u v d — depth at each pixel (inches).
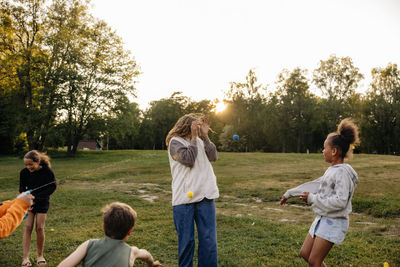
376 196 346.9
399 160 767.1
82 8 1147.9
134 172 665.6
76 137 1208.2
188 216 125.6
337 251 177.8
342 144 120.3
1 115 1250.6
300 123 1798.7
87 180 569.0
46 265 165.0
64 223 254.2
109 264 85.6
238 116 1878.7
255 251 181.8
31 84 1168.2
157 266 102.0
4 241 208.5
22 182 174.7
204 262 125.0
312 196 117.4
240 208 323.9
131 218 89.5
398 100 1684.3
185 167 126.8
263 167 712.4
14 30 1101.7
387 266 146.9
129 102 1238.9
